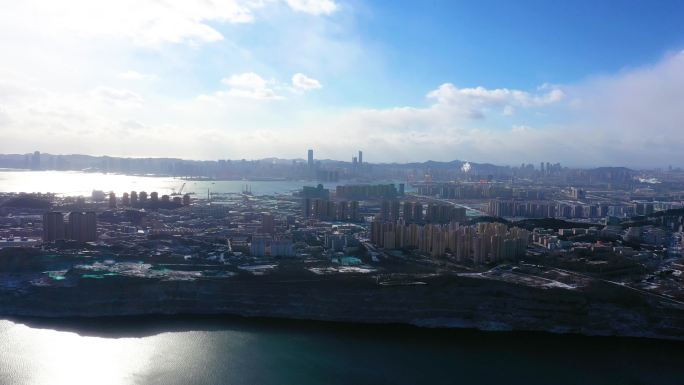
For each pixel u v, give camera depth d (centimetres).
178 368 17838
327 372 17688
